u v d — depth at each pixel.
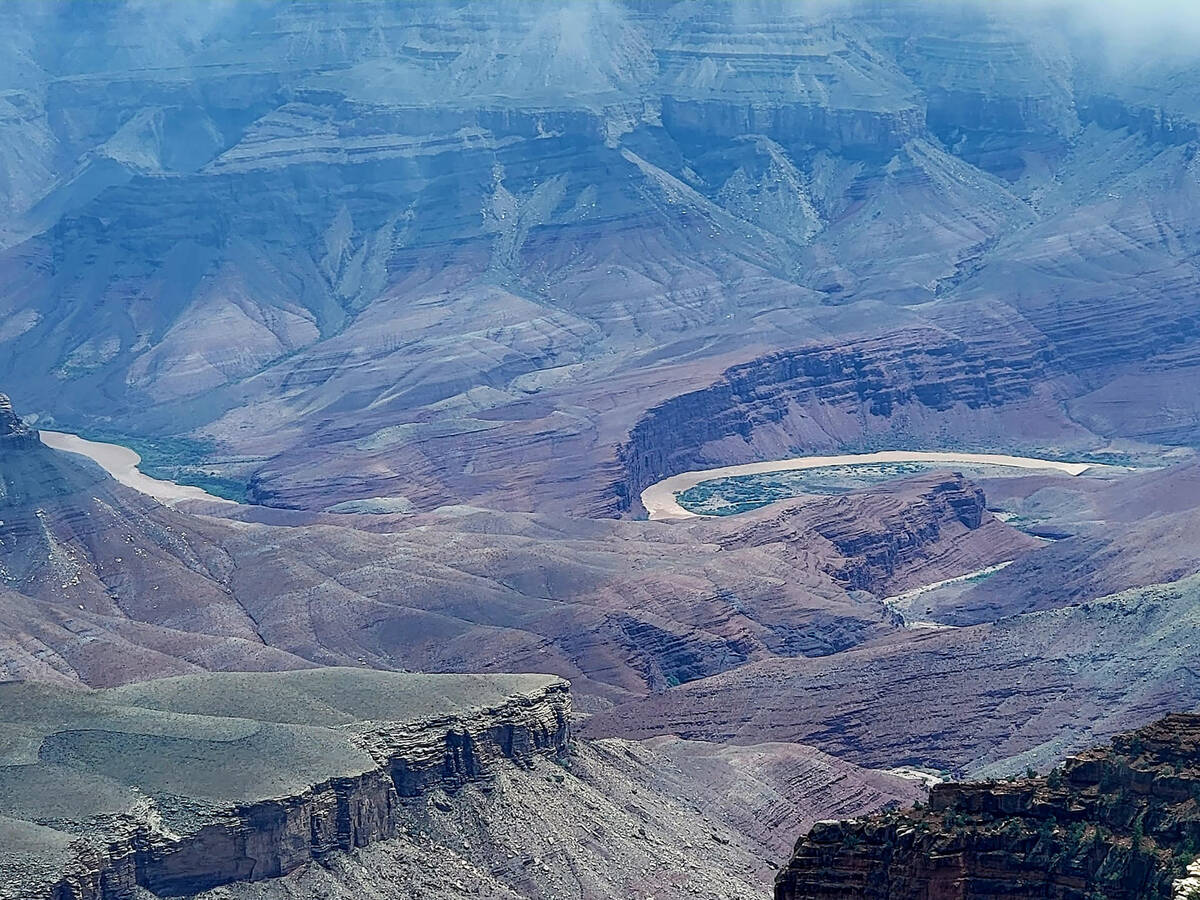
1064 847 174.12
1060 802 177.62
